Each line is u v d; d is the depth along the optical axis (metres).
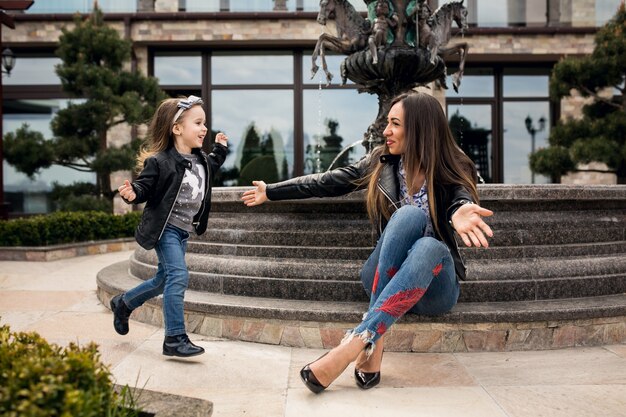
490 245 3.15
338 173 2.60
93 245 7.92
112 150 9.65
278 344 2.87
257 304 2.94
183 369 2.49
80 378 1.25
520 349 2.77
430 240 2.13
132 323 3.41
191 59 12.84
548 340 2.79
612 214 3.62
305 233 3.25
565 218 3.39
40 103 12.58
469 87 12.93
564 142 10.12
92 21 9.93
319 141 12.78
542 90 12.94
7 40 12.00
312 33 12.14
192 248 3.66
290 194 2.66
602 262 3.20
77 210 9.54
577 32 12.09
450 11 5.05
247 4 12.40
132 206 12.05
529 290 2.97
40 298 4.36
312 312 2.78
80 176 12.50
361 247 3.15
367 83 5.03
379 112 5.15
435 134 2.28
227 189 3.54
